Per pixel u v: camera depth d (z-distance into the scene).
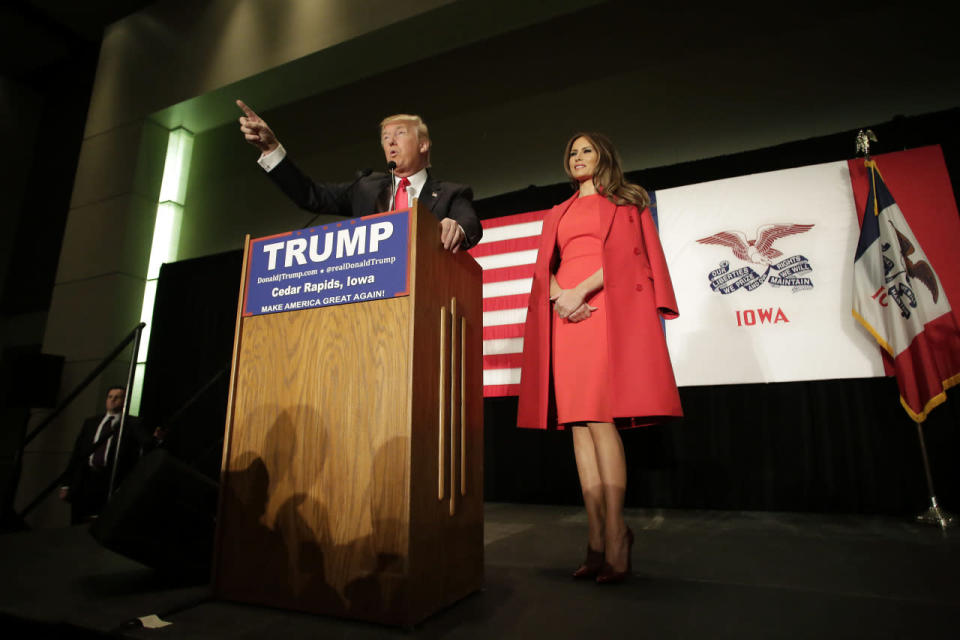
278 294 1.25
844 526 2.48
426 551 1.05
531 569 1.57
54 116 7.66
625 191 1.71
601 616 1.08
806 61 3.90
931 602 1.15
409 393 1.05
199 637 0.94
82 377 5.21
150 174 5.76
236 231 5.67
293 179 1.61
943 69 3.51
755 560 1.67
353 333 1.14
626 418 1.63
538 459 3.73
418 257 1.13
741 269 3.35
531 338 1.73
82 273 5.59
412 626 0.97
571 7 4.16
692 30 4.31
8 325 7.28
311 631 0.96
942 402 2.65
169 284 5.43
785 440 3.21
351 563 1.03
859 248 3.02
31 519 4.90
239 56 5.15
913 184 3.10
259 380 1.22
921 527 2.40
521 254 3.94
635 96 4.36
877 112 3.62
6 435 6.48
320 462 1.11
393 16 4.36
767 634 0.96
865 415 3.08
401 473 1.02
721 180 3.51
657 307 1.58
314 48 4.68
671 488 3.36
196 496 1.40
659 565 1.60
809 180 3.33
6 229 7.46
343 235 1.21
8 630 1.11
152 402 5.14
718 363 3.28
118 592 1.27
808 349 3.13
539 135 4.61
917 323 2.76
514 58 4.88
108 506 1.35
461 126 4.92
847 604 1.15
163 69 5.71
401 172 1.74
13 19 6.72
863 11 3.82
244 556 1.13
